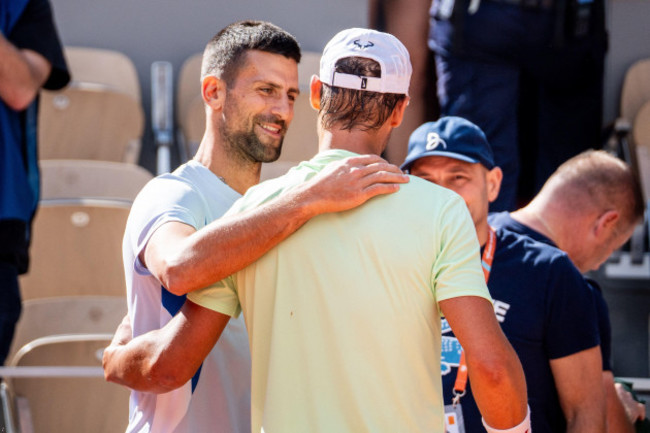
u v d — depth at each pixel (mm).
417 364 6680
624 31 20688
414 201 6848
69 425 12266
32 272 15797
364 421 6535
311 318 6727
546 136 15688
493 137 15266
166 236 7387
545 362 9180
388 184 6859
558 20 15258
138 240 7656
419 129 10211
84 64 19719
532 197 15805
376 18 16250
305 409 6668
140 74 20594
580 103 15820
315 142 18625
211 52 8719
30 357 12492
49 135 18219
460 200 6996
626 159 18844
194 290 7086
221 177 8602
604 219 10633
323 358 6672
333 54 7266
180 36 20766
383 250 6680
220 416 7953
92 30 20516
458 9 15266
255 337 6996
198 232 6992
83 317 15438
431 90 15914
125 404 12414
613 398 10258
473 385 6648
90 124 18359
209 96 8664
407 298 6656
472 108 15289
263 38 8562
